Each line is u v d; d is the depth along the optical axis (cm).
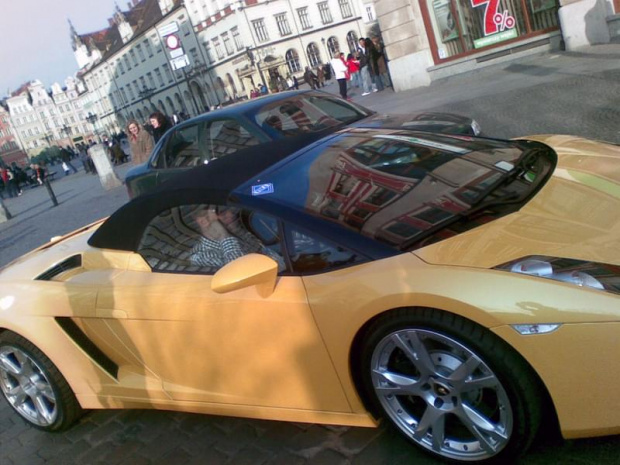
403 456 252
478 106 1033
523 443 215
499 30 1450
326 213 264
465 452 233
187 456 297
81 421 365
